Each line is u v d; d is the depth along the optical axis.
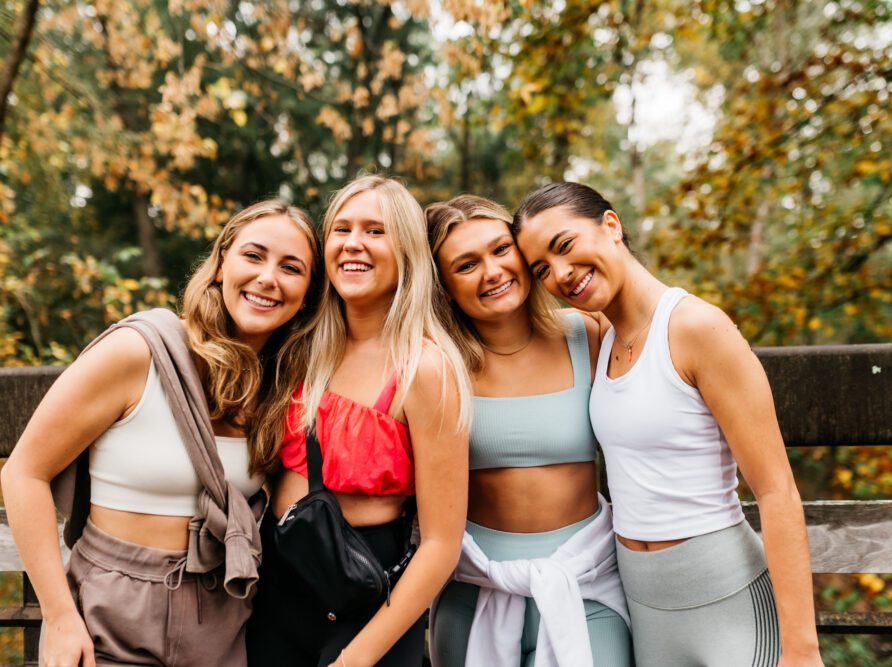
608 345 1.83
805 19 7.73
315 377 1.76
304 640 1.71
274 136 11.31
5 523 2.27
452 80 6.30
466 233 1.79
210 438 1.59
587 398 1.88
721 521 1.62
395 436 1.64
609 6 6.04
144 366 1.57
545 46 5.79
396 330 1.71
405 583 1.63
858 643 3.72
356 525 1.68
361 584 1.58
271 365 1.85
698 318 1.56
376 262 1.71
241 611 1.67
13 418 2.11
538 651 1.79
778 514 1.51
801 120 5.52
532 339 1.95
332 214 1.77
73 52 6.83
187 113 5.90
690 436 1.61
